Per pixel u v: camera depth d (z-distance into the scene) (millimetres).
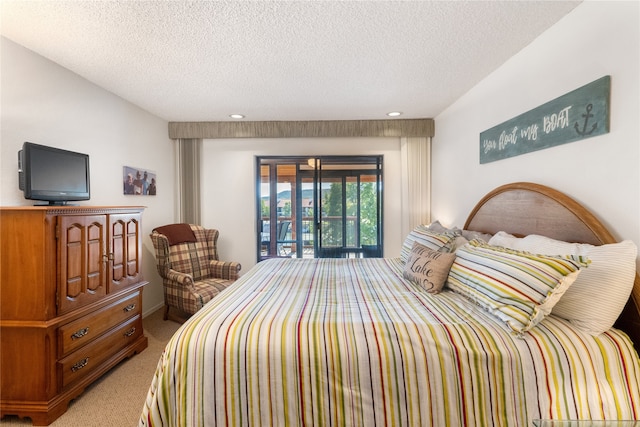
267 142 4008
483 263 1550
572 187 1638
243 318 1322
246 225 4039
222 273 3508
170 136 3859
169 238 3281
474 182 2734
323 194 4133
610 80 1414
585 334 1216
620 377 1125
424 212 3846
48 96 2188
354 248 4152
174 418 1159
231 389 1138
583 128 1543
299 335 1199
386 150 3969
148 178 3441
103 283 2078
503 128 2238
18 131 1979
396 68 2340
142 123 3340
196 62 2229
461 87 2740
